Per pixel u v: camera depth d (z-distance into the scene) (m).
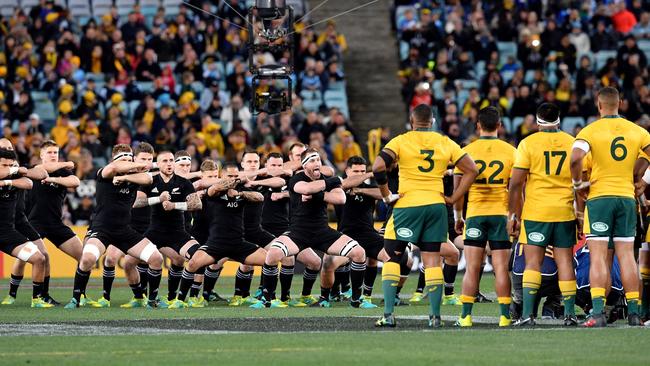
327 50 112.19
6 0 120.56
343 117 101.19
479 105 105.94
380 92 117.25
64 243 60.03
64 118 99.75
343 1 127.38
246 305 59.59
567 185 43.03
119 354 34.22
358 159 58.62
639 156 44.22
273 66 72.31
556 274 47.03
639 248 47.78
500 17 118.62
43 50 107.88
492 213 43.38
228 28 113.19
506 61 117.12
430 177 42.53
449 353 34.41
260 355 33.91
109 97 104.81
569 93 108.88
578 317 48.00
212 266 60.09
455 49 113.31
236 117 103.50
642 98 109.81
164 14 115.06
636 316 43.69
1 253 87.00
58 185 59.59
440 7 122.69
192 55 108.50
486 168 43.38
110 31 110.31
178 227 58.44
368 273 59.12
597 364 32.06
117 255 57.84
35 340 38.22
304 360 32.78
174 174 58.06
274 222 61.56
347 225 58.34
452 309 55.19
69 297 65.00
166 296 63.78
